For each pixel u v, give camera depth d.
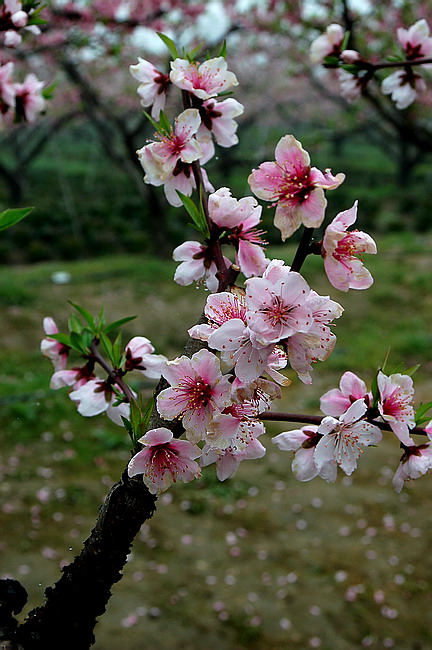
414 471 1.34
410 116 5.71
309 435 1.37
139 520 1.27
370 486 6.63
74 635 1.30
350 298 12.68
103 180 29.20
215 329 1.19
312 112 27.05
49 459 6.87
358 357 10.00
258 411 1.23
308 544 5.66
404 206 24.88
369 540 5.73
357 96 2.70
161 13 10.42
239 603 4.85
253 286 1.15
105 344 1.63
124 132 14.09
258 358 1.14
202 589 5.00
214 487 6.49
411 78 2.63
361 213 22.66
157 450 1.22
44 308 11.54
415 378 9.30
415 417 1.38
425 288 13.33
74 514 5.89
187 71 1.44
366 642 4.51
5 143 29.39
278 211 1.24
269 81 23.50
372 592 5.03
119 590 4.89
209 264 1.39
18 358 9.55
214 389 1.19
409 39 2.59
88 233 19.67
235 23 12.77
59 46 9.09
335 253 1.24
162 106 1.56
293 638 4.53
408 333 11.20
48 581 4.92
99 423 7.71
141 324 11.32
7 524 5.62
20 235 18.59
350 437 1.28
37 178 28.92
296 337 1.16
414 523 6.00
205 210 1.39
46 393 8.06
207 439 1.20
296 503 6.29
